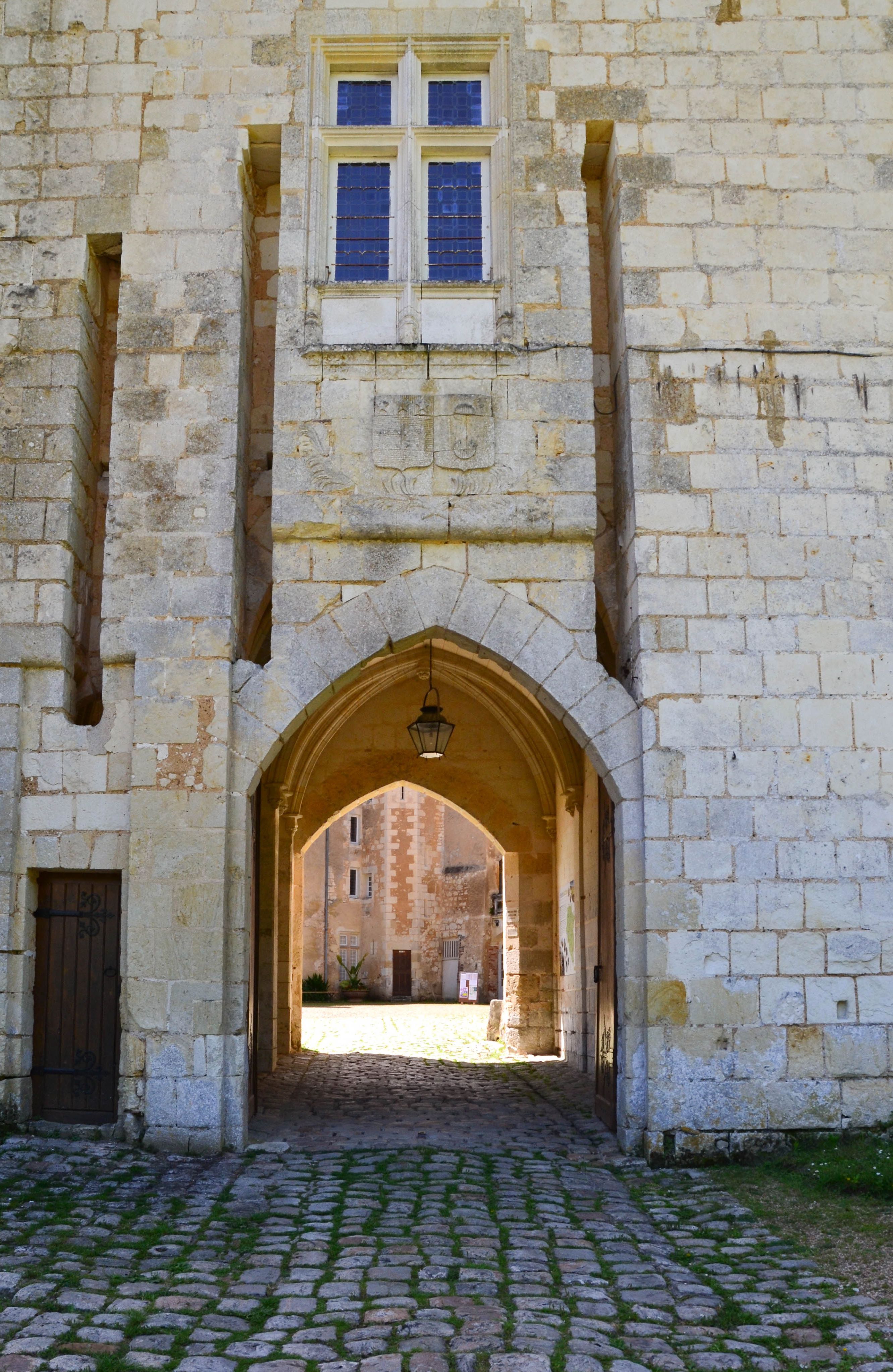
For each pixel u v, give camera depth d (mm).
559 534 8977
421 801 39125
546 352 9203
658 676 8703
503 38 9625
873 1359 4625
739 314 9195
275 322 10117
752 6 9633
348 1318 5031
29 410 9234
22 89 9617
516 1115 10055
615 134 9469
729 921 8422
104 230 9422
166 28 9664
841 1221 6578
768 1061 8258
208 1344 4719
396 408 9109
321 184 9570
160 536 8969
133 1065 8305
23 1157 7789
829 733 8680
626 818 8664
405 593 8945
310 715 9102
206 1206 6773
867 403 9117
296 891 16094
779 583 8859
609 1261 5891
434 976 37875
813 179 9391
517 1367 4520
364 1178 7508
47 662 8914
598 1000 10008
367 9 9672
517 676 9156
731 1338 4871
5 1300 5121
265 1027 13219
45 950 8859
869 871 8523
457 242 9680
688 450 9008
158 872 8484
